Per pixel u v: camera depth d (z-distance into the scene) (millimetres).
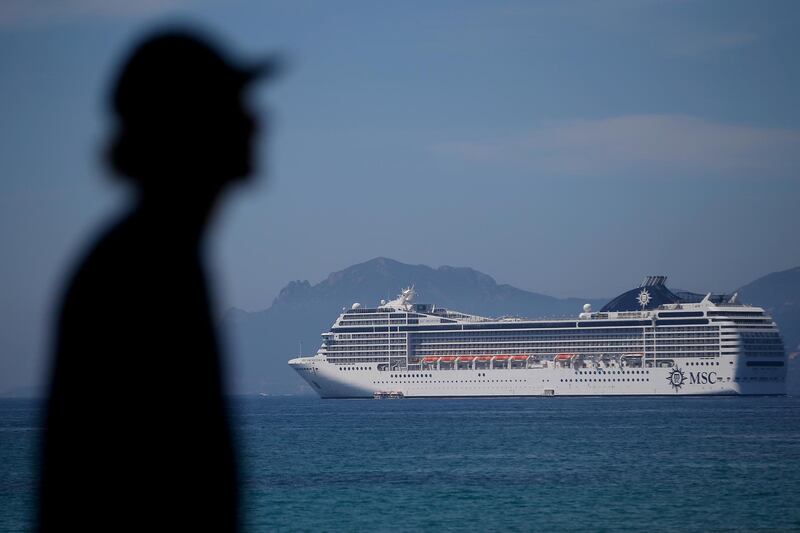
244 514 25672
